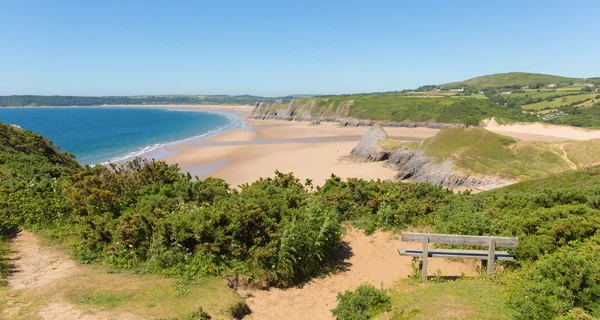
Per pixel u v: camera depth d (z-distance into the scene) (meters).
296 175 44.25
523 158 40.62
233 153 59.66
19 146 23.83
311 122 134.12
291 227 10.41
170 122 135.12
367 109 130.62
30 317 6.84
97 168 15.48
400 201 16.12
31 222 11.74
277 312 8.66
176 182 15.02
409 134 95.50
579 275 6.73
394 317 7.30
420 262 9.90
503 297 7.52
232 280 9.33
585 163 38.38
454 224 12.38
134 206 12.65
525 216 11.68
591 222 9.70
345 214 14.95
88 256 9.69
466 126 105.12
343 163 51.91
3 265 9.10
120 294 7.95
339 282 10.29
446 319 6.74
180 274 9.19
